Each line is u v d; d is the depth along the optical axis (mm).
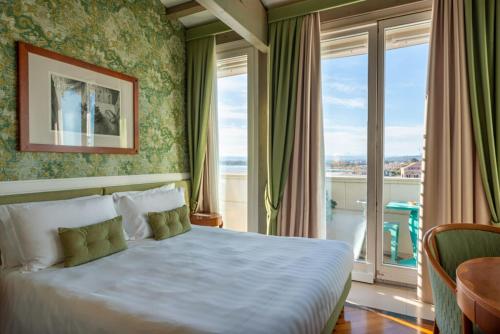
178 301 1316
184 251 2090
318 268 1727
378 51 2822
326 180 3137
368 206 2912
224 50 3609
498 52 2238
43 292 1472
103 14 2617
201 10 3188
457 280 1151
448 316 1269
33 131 2102
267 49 3250
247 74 3471
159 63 3270
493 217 2266
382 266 2889
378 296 2623
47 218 1857
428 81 2469
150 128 3158
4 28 1956
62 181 2312
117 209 2473
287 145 3064
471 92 2297
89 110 2490
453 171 2367
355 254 3023
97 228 1996
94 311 1274
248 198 3480
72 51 2367
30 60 2076
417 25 2684
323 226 3049
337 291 1732
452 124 2389
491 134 2240
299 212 3045
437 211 2459
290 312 1229
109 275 1647
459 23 2344
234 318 1163
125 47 2842
